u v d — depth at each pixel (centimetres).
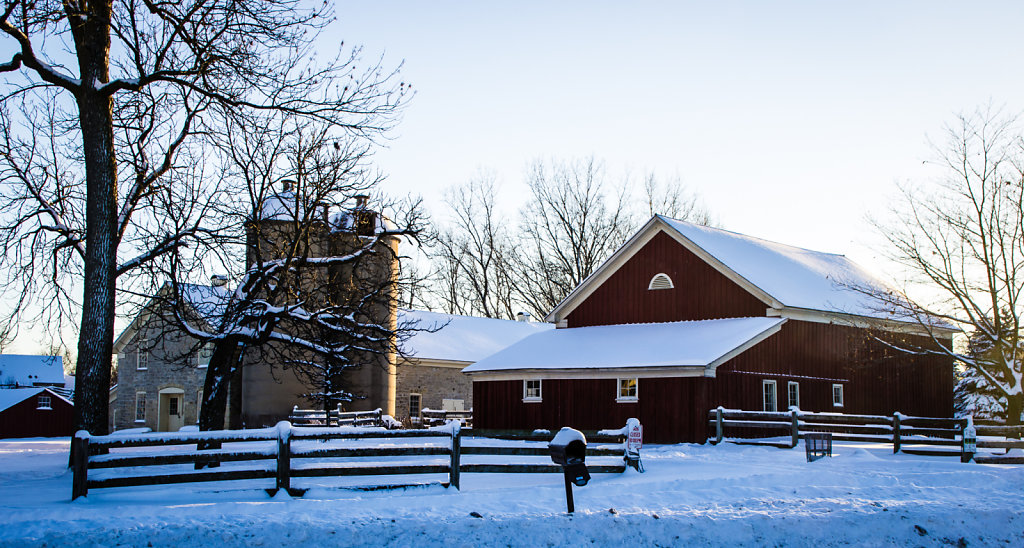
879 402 3822
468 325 5444
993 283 2998
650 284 3838
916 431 2858
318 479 1628
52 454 2633
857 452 2462
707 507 1425
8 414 5616
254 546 1140
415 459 1928
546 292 6794
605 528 1270
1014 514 1453
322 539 1169
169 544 1123
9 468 2052
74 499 1392
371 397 4134
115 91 1959
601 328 3909
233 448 2227
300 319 2362
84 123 1944
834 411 3597
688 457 2408
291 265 2484
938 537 1349
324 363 3089
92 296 1916
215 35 2009
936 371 4141
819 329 3600
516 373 3600
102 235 1930
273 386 3884
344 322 2441
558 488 1583
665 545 1246
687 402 3111
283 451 1459
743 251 3906
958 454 2491
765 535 1303
